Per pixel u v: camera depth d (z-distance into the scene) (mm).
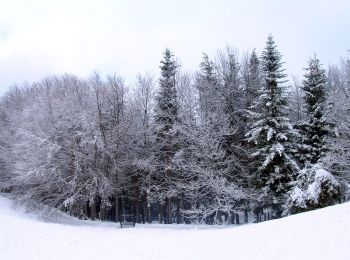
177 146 36719
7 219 21531
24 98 54188
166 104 38344
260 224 18172
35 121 38000
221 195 33875
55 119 37250
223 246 15188
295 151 30812
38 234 18453
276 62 32062
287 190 30266
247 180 34375
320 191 25703
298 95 44781
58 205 36344
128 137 37594
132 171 37500
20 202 35844
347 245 13000
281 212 31938
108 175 35188
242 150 35156
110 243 16922
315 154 31234
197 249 15117
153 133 37969
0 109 55562
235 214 37094
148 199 36875
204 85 37656
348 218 15891
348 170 29859
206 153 33375
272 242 14766
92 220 37594
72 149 35031
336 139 30562
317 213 17812
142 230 23406
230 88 37656
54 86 45844
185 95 39094
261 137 31156
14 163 40312
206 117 35594
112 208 44906
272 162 30438
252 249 14273
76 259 14414
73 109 37281
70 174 35375
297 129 32656
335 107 31891
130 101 40000
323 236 14367
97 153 35031
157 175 37531
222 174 33781
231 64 38781
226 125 34625
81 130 36469
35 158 34562
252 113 31812
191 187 33438
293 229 16016
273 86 31266
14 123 43969
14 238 17438
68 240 17516
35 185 36594
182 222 39438
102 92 38469
